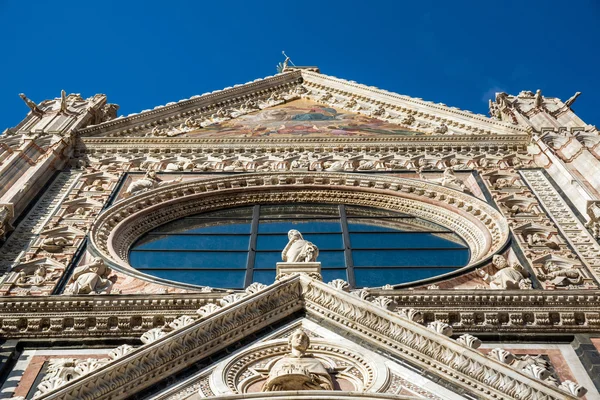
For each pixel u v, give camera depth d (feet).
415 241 63.67
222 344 37.86
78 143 80.89
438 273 57.62
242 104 98.32
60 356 43.52
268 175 72.95
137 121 87.81
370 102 97.50
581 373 41.22
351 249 61.67
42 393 33.76
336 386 34.96
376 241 63.46
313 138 81.51
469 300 46.29
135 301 46.11
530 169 74.28
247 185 71.92
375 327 38.14
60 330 45.29
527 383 33.32
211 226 67.10
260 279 56.34
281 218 68.49
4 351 43.42
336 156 78.33
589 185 66.44
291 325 39.73
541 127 81.00
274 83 104.17
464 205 66.90
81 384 34.06
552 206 65.21
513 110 88.63
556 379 40.37
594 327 45.27
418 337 36.65
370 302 39.40
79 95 94.94
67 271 54.19
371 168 75.36
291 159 77.56
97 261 53.47
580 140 75.15
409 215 68.80
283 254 47.44
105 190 69.87
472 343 36.78
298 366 34.88
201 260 59.77
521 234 59.98
